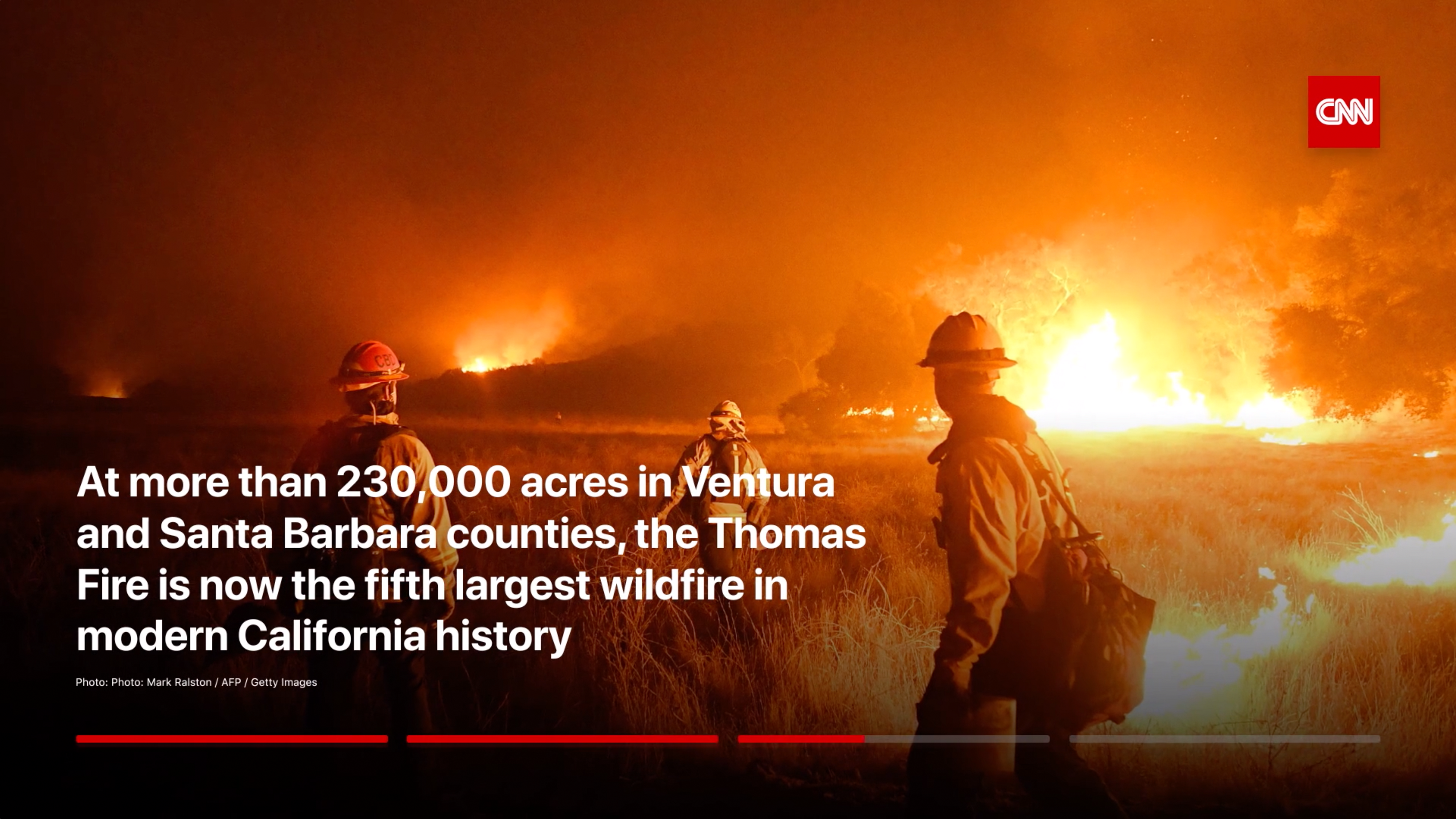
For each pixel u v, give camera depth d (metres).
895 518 10.61
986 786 2.40
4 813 3.54
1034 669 2.43
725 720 4.48
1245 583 6.69
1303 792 3.53
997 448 2.45
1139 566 7.01
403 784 3.41
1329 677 4.38
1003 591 2.35
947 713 2.34
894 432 37.00
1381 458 20.02
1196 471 17.42
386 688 4.63
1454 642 5.05
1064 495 2.54
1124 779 3.65
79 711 4.61
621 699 4.58
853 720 4.32
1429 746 3.77
